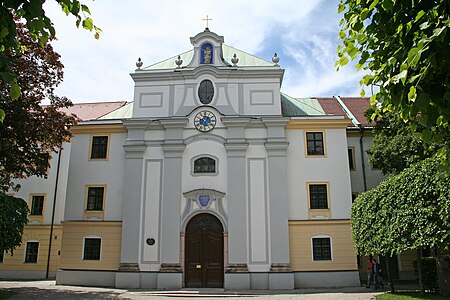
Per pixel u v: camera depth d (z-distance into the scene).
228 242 25.17
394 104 6.08
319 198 26.62
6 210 20.97
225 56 30.53
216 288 24.81
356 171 30.67
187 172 26.56
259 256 25.05
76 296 20.39
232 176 26.17
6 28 5.07
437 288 20.89
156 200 26.33
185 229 25.88
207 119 27.22
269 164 26.33
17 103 21.47
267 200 25.84
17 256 32.72
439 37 4.82
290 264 24.97
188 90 27.98
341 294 21.30
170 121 27.05
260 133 26.97
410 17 6.10
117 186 27.44
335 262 25.41
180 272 24.88
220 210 25.80
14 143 22.75
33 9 5.09
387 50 6.53
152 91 28.25
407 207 17.09
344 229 25.89
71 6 5.72
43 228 33.12
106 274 26.02
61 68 24.50
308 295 21.03
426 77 5.49
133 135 27.42
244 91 27.80
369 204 20.41
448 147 6.90
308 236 25.78
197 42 28.86
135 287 24.94
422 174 16.45
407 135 22.25
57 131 24.55
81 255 26.50
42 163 23.66
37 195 33.84
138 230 25.92
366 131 31.23
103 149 28.22
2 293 20.56
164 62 30.70
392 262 28.81
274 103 27.55
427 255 28.41
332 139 27.38
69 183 27.78
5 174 25.02
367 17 6.46
